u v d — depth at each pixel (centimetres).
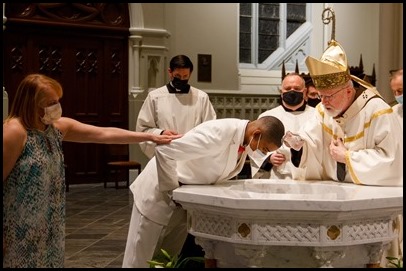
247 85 1185
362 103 352
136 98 1080
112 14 1084
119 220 723
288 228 279
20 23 1010
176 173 346
